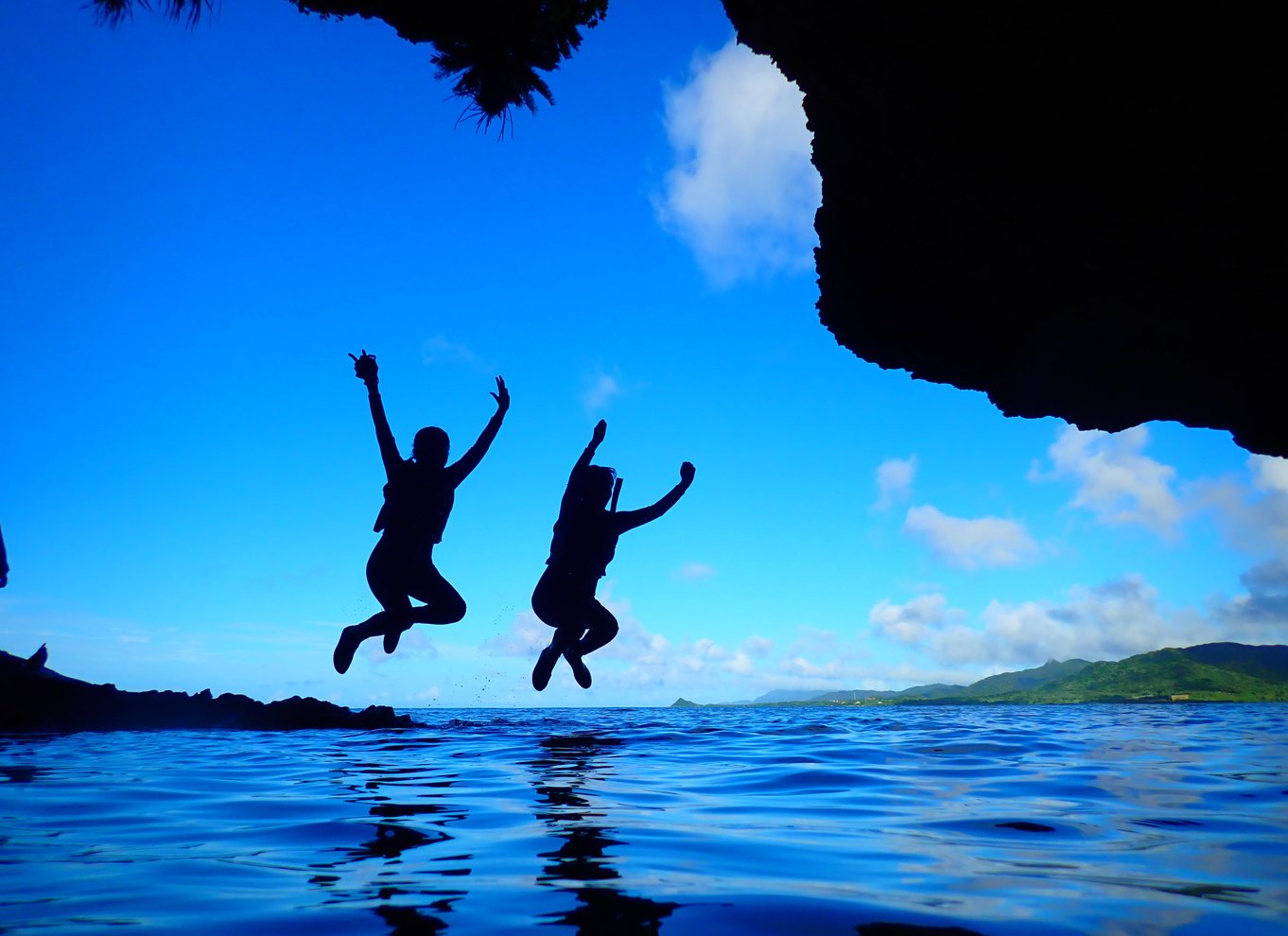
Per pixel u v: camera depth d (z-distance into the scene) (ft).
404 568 23.79
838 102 29.04
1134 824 9.49
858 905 5.89
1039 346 31.07
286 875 6.84
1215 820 9.85
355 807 10.74
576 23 28.99
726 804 11.21
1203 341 27.91
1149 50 19.92
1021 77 22.52
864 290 33.50
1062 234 26.03
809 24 26.48
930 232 30.40
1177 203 22.58
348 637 23.79
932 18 22.89
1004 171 25.05
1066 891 6.31
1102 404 32.30
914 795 12.22
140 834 8.86
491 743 23.40
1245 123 19.69
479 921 5.45
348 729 31.73
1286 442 30.27
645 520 29.25
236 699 34.96
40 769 16.10
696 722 41.37
